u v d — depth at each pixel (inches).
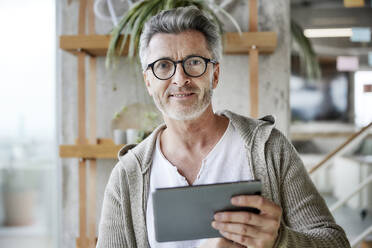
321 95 224.4
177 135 37.0
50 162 97.6
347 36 211.0
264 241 27.7
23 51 94.5
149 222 36.9
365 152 169.8
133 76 71.9
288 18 70.8
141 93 72.0
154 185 37.1
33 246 99.1
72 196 72.7
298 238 30.0
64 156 64.1
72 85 72.9
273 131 37.5
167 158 38.0
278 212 27.6
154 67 35.0
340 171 157.8
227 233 28.3
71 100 73.0
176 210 28.1
